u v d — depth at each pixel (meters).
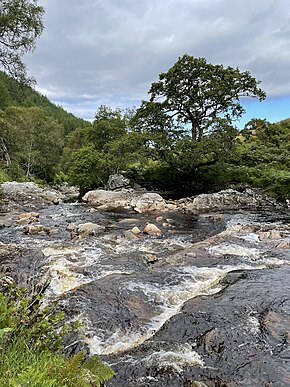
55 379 2.38
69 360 2.85
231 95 26.23
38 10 14.73
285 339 4.71
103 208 20.50
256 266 8.12
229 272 7.51
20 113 55.81
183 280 7.23
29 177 49.34
